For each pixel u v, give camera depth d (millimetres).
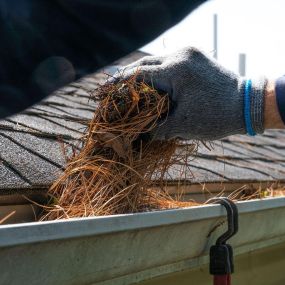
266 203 1141
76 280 800
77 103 1869
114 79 1011
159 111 965
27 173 1002
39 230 690
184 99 949
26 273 714
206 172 1418
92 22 630
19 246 677
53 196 991
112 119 1001
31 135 1233
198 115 948
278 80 945
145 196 1026
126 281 943
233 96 940
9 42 608
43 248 712
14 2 598
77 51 644
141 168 1018
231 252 1010
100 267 827
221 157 1739
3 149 1082
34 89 640
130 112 987
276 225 1283
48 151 1157
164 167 1062
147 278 989
